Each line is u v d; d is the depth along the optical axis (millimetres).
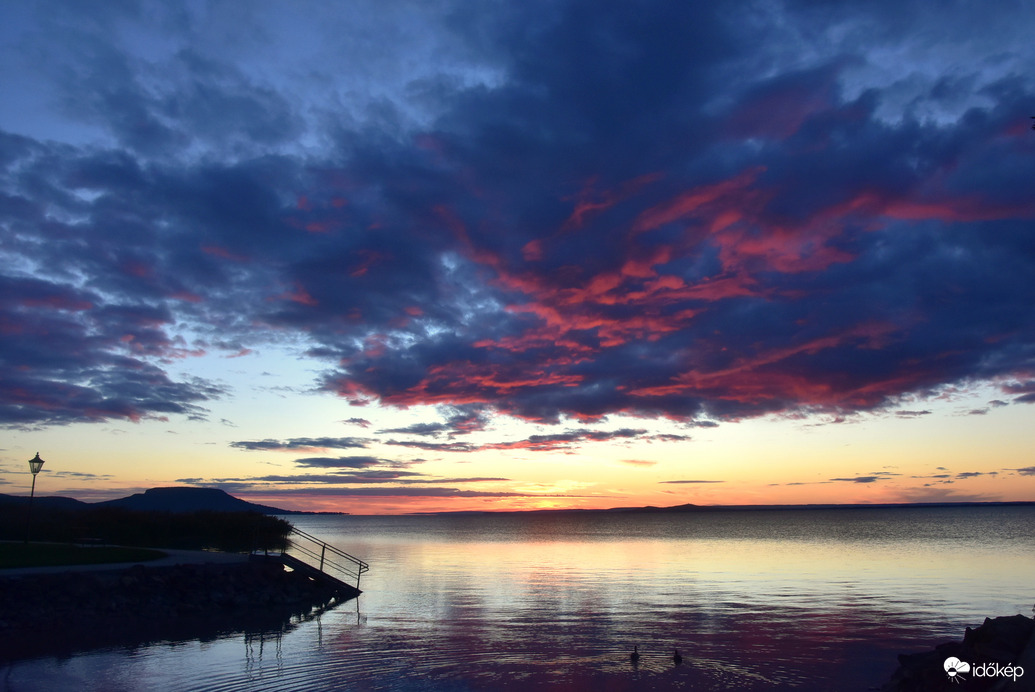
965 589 42750
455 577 55250
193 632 29141
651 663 23578
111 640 27094
